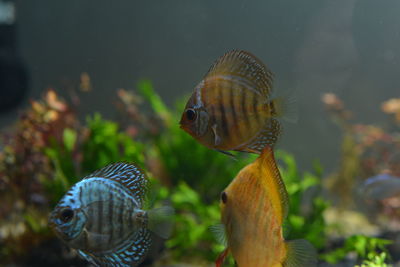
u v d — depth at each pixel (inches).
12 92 192.5
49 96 79.2
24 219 69.4
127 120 93.7
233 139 32.2
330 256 60.5
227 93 32.0
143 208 32.6
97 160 69.6
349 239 59.4
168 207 32.5
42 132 74.3
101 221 31.9
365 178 101.9
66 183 64.0
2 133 79.3
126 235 32.2
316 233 64.9
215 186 83.0
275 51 181.3
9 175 73.4
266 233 30.4
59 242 66.0
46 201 69.6
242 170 31.1
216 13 194.1
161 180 82.0
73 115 81.4
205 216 69.5
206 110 32.1
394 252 70.3
